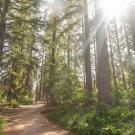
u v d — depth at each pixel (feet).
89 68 68.39
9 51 65.82
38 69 69.92
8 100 99.19
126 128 35.78
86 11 70.49
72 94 68.03
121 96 58.95
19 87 109.29
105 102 50.34
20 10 67.15
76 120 44.80
